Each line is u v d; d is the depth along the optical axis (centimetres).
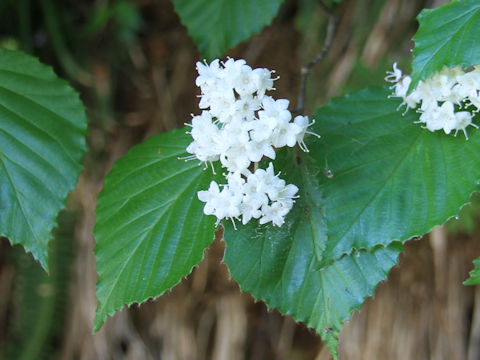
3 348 40
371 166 18
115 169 20
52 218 20
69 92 21
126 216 19
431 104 18
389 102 19
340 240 18
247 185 16
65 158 20
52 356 40
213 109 16
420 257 40
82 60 40
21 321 39
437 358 40
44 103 21
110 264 19
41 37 40
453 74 17
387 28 38
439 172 18
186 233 19
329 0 27
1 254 40
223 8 25
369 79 36
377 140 19
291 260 18
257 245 18
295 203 18
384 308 40
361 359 40
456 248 39
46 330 39
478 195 34
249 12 25
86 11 40
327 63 39
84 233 40
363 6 38
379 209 18
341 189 18
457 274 39
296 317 18
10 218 20
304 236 18
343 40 39
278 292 18
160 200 19
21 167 20
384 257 18
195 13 25
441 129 18
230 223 18
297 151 19
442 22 17
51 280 39
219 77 17
